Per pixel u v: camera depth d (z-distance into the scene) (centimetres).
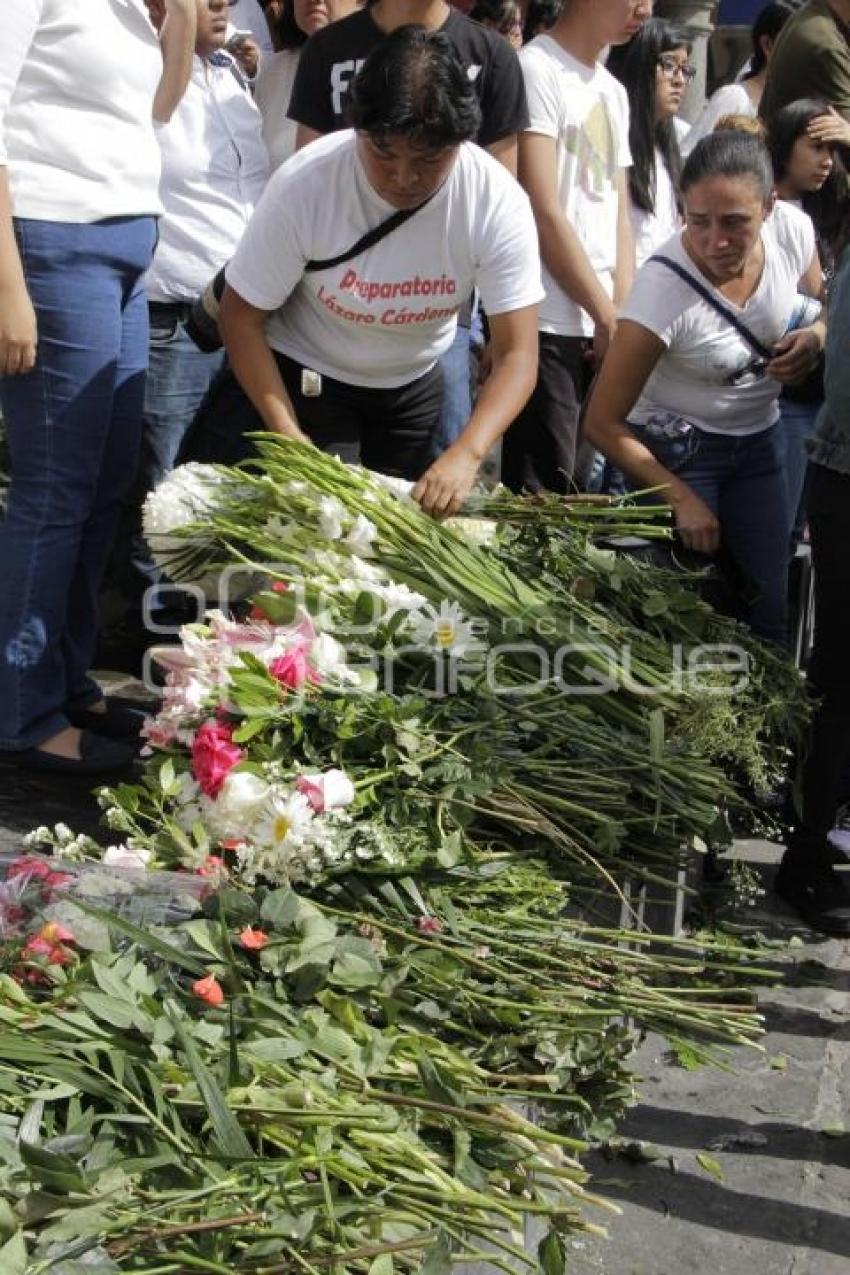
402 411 384
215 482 330
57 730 383
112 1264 173
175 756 274
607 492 528
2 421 402
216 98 459
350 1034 221
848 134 488
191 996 217
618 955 258
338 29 420
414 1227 194
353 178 341
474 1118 208
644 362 391
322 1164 195
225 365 466
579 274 473
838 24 550
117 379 387
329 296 356
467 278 358
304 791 255
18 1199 180
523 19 593
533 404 486
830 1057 345
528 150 473
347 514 322
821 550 386
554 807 288
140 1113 197
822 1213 293
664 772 301
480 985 243
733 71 930
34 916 233
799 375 400
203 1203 186
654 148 534
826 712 394
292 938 229
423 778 275
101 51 354
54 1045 203
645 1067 335
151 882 242
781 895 414
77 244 356
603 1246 278
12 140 350
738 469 409
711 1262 277
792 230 402
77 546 378
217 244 457
